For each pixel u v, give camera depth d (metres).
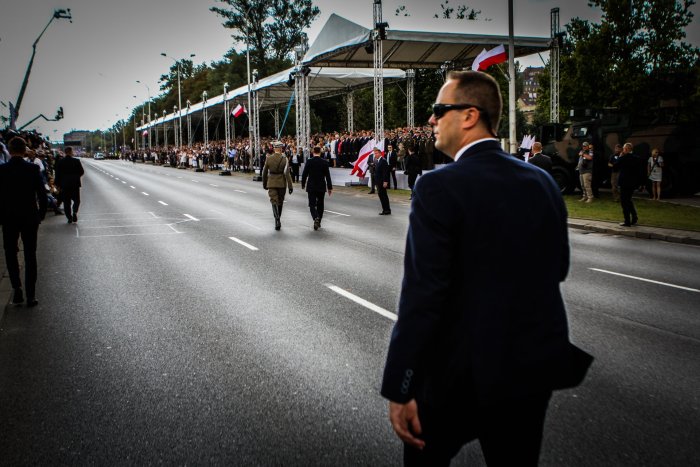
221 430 3.63
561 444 3.39
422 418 1.91
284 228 13.80
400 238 12.07
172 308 6.70
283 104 53.56
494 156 1.93
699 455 3.25
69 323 6.13
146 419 3.81
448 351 1.83
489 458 1.93
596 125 19.91
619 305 6.68
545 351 1.78
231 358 4.97
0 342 5.52
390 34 22.67
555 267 1.88
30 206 6.84
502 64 43.66
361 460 3.24
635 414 3.79
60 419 3.84
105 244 11.65
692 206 16.75
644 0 27.80
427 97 47.16
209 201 21.53
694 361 4.79
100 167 64.62
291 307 6.66
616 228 13.05
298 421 3.74
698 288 7.57
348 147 30.28
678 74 27.34
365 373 4.57
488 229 1.78
